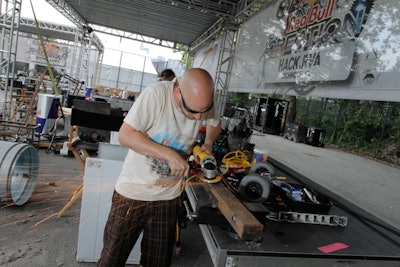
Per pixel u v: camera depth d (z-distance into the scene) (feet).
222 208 4.66
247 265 4.35
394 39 8.19
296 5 14.46
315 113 47.75
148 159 4.21
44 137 17.54
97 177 6.55
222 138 10.15
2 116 19.36
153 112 3.93
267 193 5.50
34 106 20.90
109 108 11.57
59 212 8.77
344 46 10.30
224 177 6.53
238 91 22.54
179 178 4.54
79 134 11.66
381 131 37.60
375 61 8.78
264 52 17.90
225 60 26.81
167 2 25.95
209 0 25.04
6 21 19.48
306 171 20.45
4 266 6.30
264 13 18.99
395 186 19.54
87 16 39.70
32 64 46.62
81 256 6.77
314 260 4.56
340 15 10.72
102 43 57.77
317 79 11.73
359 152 38.04
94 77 57.47
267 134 42.42
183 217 7.35
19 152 8.89
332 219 5.87
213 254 4.48
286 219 5.61
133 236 4.63
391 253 4.95
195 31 36.70
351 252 4.77
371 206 13.87
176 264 7.19
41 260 6.67
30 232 7.72
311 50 12.42
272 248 4.50
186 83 3.62
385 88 8.31
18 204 8.91
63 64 47.57
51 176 11.95
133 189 4.34
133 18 36.09
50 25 47.16
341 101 43.24
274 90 15.83
